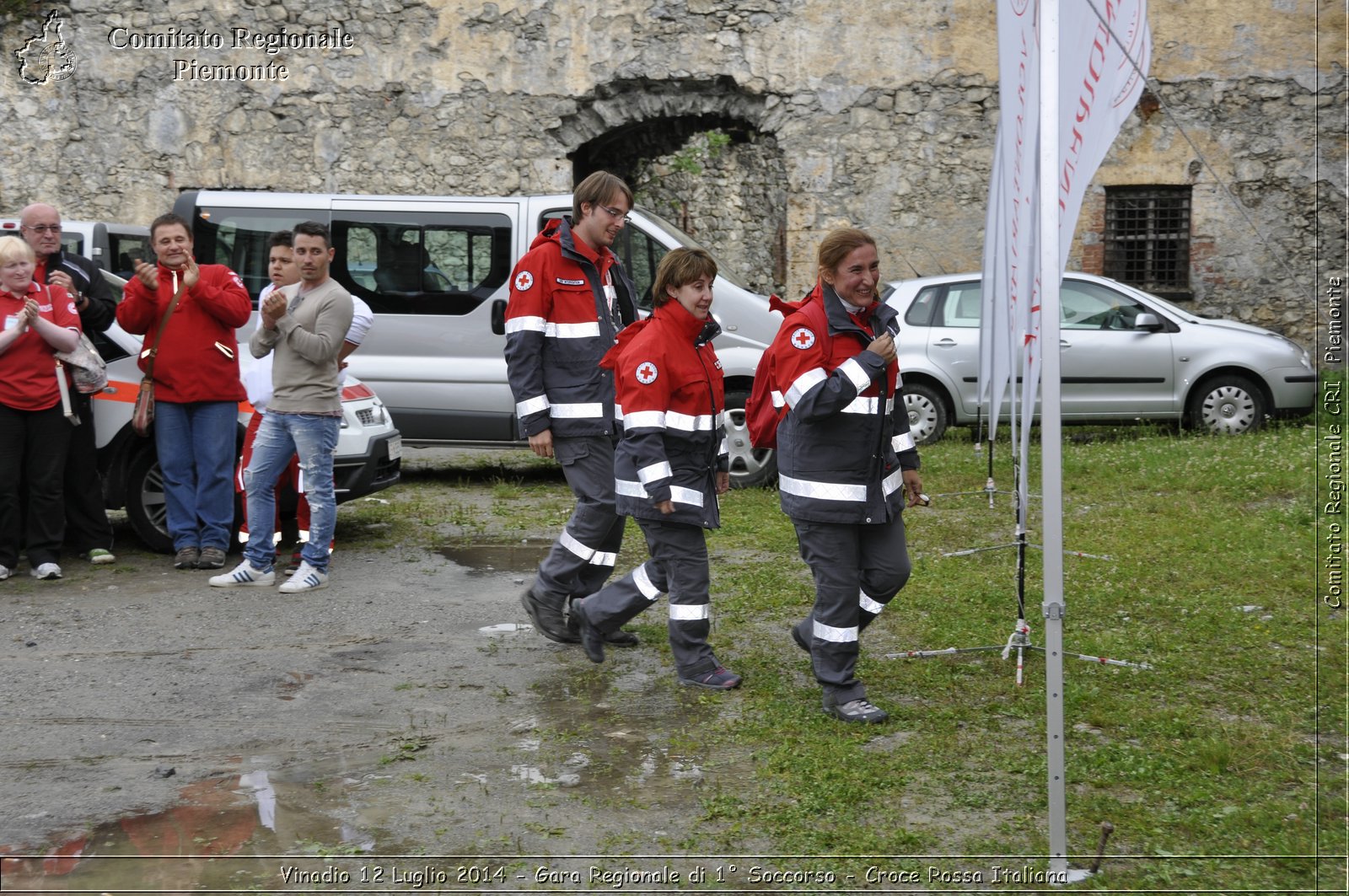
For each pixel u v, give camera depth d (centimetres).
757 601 659
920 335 1208
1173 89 1606
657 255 1039
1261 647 558
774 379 471
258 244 1046
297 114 1650
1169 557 725
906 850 371
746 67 1638
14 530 735
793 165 1650
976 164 1627
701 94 1666
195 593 696
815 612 481
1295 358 1195
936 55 1619
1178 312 1229
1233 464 991
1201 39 1598
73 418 742
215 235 1047
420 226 1040
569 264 549
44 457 730
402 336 1041
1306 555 715
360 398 834
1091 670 532
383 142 1653
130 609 664
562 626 575
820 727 470
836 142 1641
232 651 590
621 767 440
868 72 1630
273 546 723
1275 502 890
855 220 1648
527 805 409
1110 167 1628
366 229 1044
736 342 1003
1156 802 400
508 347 547
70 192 1659
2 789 428
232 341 751
